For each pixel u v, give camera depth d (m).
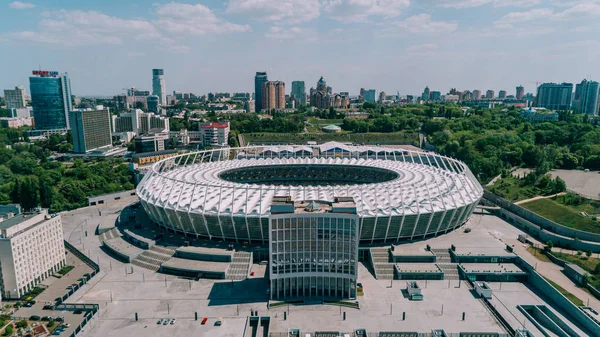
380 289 165.62
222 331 138.00
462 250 189.75
